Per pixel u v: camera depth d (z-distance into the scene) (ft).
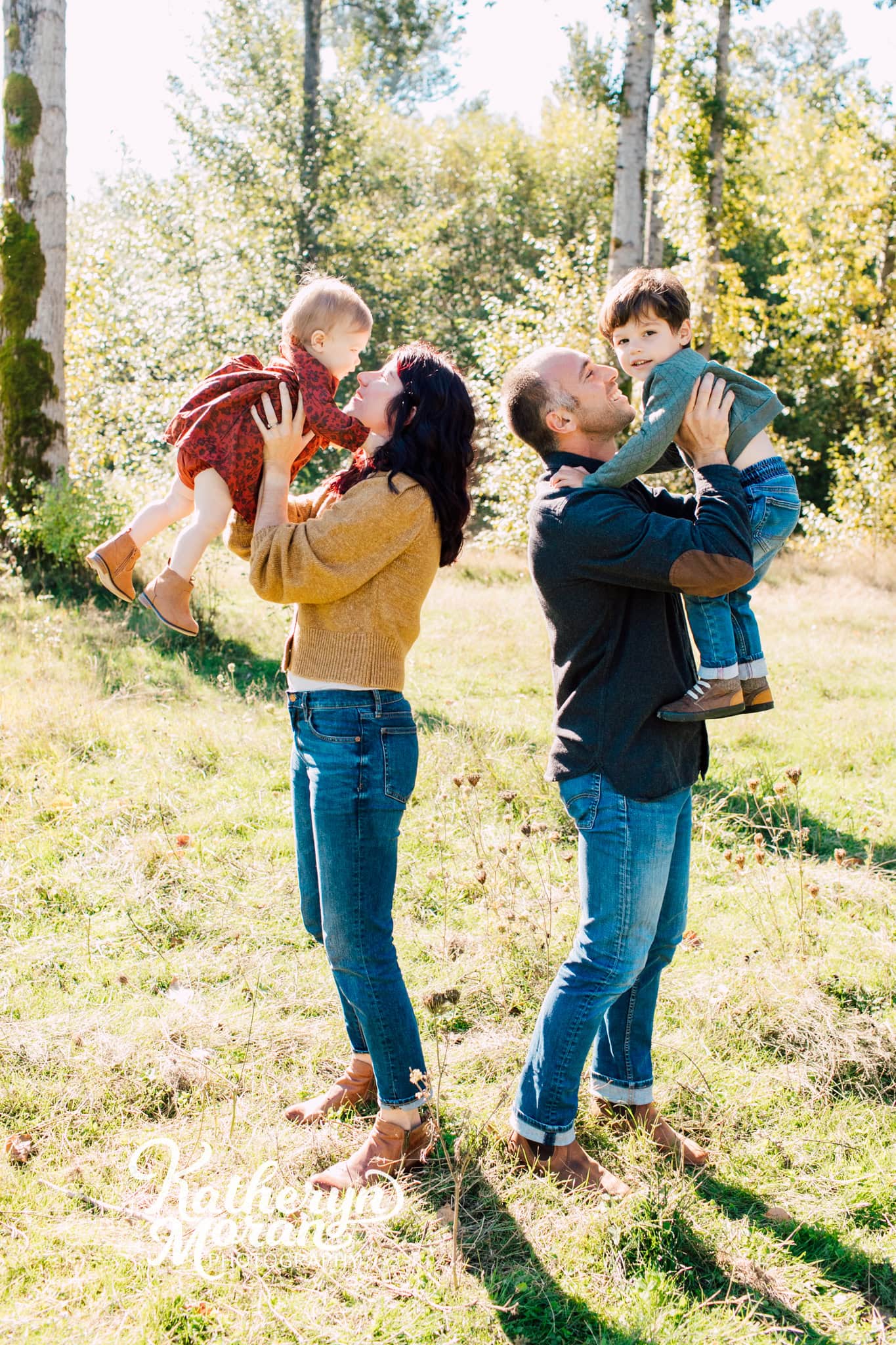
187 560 8.16
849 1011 10.87
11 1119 8.86
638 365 8.32
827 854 15.17
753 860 14.57
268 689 22.48
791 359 66.44
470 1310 7.11
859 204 53.72
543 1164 8.34
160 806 15.39
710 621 8.29
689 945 12.02
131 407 40.19
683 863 8.63
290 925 12.37
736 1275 7.47
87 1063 9.55
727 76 50.49
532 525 8.10
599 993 8.06
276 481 8.07
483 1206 8.01
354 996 8.21
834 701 24.04
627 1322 7.04
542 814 15.74
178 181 61.82
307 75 69.87
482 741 18.57
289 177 65.87
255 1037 10.09
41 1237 7.57
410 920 12.59
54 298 34.24
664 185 52.60
